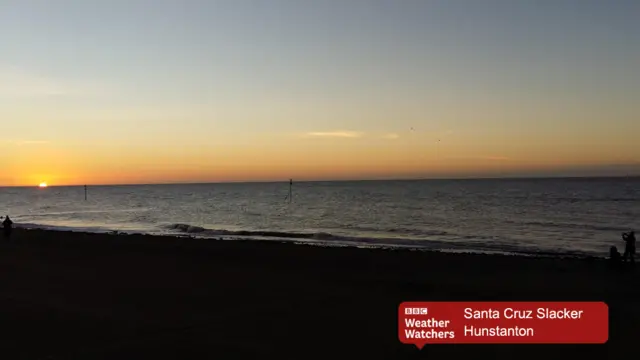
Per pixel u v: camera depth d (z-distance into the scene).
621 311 11.80
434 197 100.50
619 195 98.75
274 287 14.27
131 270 17.34
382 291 13.79
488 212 60.16
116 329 10.06
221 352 8.73
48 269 17.52
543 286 14.77
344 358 8.55
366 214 59.25
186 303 12.27
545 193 111.56
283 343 9.26
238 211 67.56
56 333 9.80
